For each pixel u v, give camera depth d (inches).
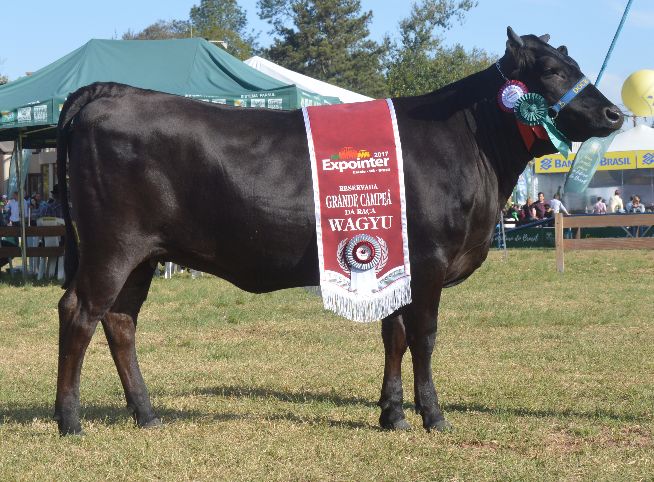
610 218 762.2
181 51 679.7
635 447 216.5
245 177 219.0
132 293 236.1
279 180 219.9
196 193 220.2
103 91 224.5
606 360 329.7
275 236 220.4
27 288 625.0
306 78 863.7
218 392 285.4
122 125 218.7
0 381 301.3
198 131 220.1
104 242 218.5
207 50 684.7
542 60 227.3
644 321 431.2
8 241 773.9
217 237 222.5
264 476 193.3
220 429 233.3
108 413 253.9
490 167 227.8
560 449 215.3
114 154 217.6
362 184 220.4
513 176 234.1
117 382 301.3
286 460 204.5
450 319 441.4
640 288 574.6
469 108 229.8
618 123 226.7
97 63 665.0
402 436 224.5
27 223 931.3
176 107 223.0
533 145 230.2
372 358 343.0
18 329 430.0
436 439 221.6
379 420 237.3
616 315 448.8
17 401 271.6
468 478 191.2
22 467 199.6
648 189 1262.3
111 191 217.6
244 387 292.8
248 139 222.4
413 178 221.0
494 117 230.5
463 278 233.8
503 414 248.4
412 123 227.5
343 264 220.4
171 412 256.2
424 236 220.1
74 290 221.5
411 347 225.9
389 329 235.1
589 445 218.2
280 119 228.1
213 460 204.2
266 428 233.3
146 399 236.7
